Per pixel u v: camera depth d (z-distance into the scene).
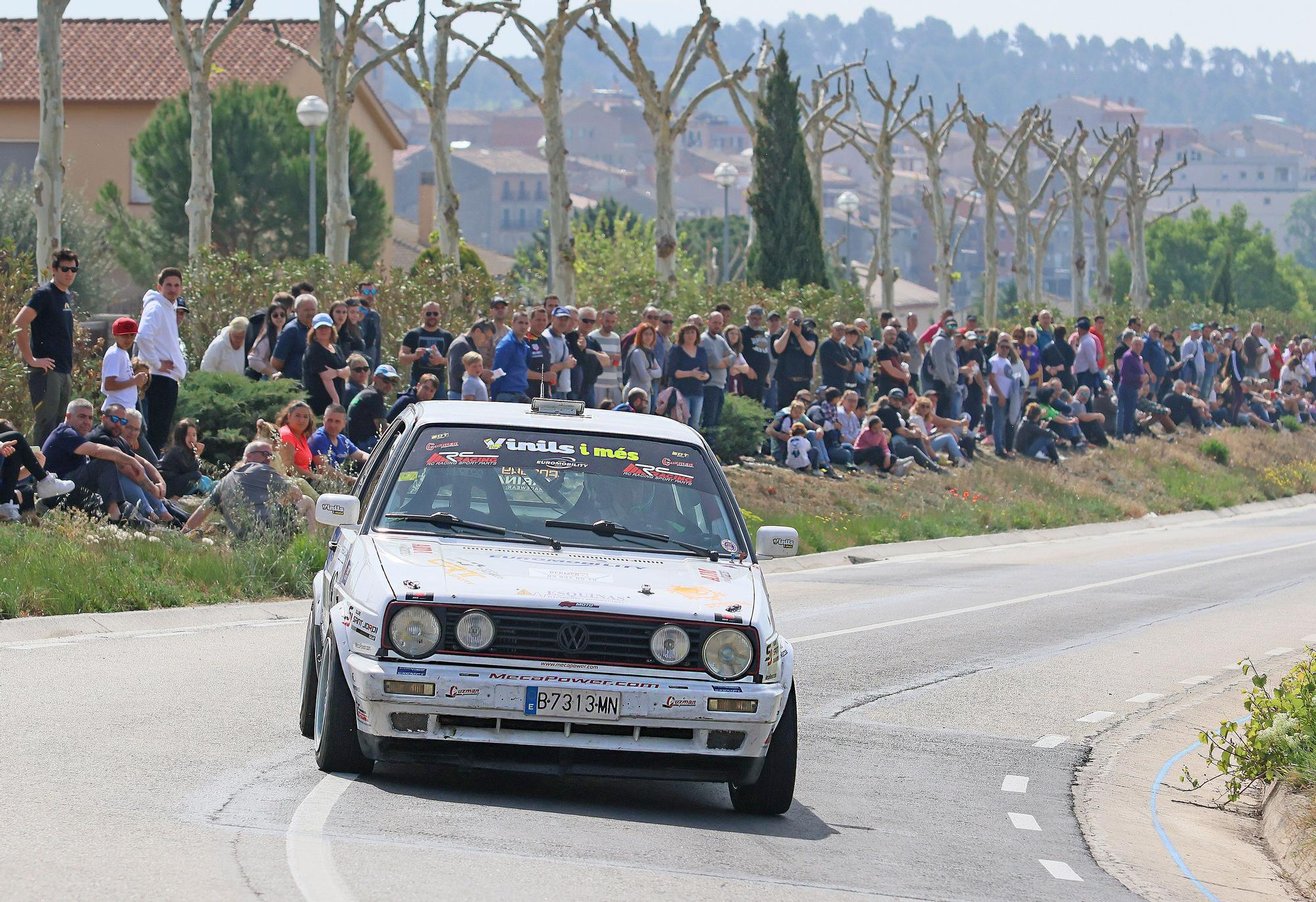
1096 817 34.25
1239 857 32.78
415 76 117.69
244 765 30.47
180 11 101.69
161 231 164.38
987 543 97.44
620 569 29.55
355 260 170.00
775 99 144.12
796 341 102.62
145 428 64.19
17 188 157.62
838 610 63.09
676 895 23.80
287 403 70.81
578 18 117.69
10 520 55.44
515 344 74.00
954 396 113.00
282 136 165.62
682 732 27.83
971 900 25.92
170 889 22.11
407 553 29.55
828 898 24.75
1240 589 76.12
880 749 38.59
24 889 21.77
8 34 199.88
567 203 119.75
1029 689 48.00
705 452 33.50
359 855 24.50
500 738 27.38
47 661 41.00
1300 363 169.25
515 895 22.97
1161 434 144.50
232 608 52.06
